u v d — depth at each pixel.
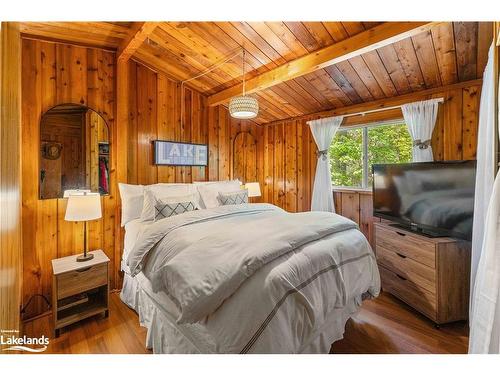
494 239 1.20
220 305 1.28
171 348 1.59
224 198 3.25
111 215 2.81
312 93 3.41
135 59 3.04
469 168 2.08
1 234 0.91
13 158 1.10
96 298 2.43
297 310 1.33
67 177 2.50
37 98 2.32
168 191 2.94
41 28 2.23
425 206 2.43
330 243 1.79
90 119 2.66
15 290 1.15
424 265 2.19
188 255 1.55
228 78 3.37
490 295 1.20
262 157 4.77
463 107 2.66
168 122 3.42
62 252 2.46
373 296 2.07
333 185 3.95
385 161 3.40
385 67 2.65
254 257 1.38
